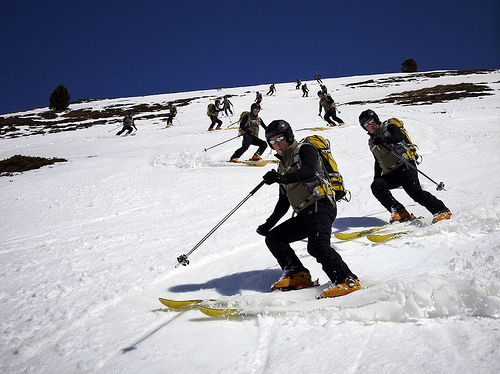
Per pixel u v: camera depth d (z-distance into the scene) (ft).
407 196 19.38
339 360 7.02
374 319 8.09
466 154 26.55
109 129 83.82
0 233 19.67
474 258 10.49
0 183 32.63
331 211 9.96
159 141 54.70
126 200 24.53
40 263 15.11
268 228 11.16
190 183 27.84
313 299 9.37
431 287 8.14
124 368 7.86
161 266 13.53
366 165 28.22
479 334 6.92
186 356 8.00
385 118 49.73
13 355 8.91
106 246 16.61
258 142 33.96
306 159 9.58
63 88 162.20
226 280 12.02
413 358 6.66
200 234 17.19
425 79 142.51
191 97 164.04
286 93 139.23
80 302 11.25
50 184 30.45
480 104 58.65
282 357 7.44
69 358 8.51
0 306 11.52
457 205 16.35
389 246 12.87
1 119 130.00
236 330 8.83
